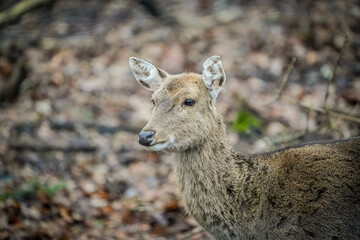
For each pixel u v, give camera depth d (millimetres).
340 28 17984
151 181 12914
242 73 16578
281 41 17812
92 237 10633
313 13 18984
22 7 16766
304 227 7406
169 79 7988
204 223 7824
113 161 13711
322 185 7430
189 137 7598
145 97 16391
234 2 20906
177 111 7594
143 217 11398
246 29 18859
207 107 7762
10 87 16500
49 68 18219
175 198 11938
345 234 7363
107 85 17125
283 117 14242
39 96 16734
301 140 12766
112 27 20344
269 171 7660
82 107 16125
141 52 18500
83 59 18656
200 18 20125
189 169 7773
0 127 14859
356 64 16250
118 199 12273
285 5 19938
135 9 21406
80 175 13125
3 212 10773
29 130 14875
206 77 7770
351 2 19422
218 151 7762
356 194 7363
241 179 7680
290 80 15984
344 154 7617
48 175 12992
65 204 11656
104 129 14953
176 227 10953
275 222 7492
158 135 7465
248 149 13227
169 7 21094
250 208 7590
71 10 21844
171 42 18875
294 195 7457
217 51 17938
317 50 17172
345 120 12914
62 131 14961
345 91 15031
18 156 13500
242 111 14430
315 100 14727
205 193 7723
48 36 20125
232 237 7723
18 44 19547
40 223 10789
